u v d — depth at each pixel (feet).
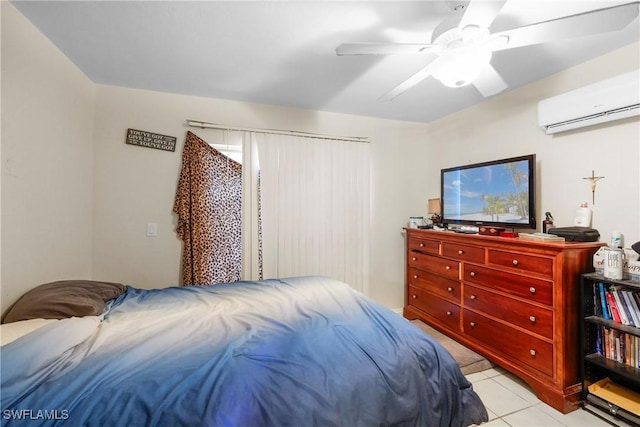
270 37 5.55
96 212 7.55
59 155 6.07
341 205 9.90
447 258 8.50
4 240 4.62
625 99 5.54
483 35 4.05
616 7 3.34
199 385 3.14
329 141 9.76
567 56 6.26
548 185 7.23
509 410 5.53
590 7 4.61
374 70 6.88
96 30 5.35
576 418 5.30
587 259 5.86
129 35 5.51
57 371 3.26
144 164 7.95
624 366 5.24
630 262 5.25
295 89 7.99
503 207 7.81
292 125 9.44
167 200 8.16
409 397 3.70
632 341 5.24
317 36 5.51
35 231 5.34
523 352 6.26
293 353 3.82
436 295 8.96
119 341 4.05
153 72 6.99
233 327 4.61
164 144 8.11
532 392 6.12
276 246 9.02
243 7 4.70
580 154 6.59
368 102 8.98
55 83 5.89
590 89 6.05
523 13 4.76
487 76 5.32
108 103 7.64
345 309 5.47
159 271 8.09
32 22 5.10
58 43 5.75
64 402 2.80
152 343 4.01
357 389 3.43
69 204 6.46
